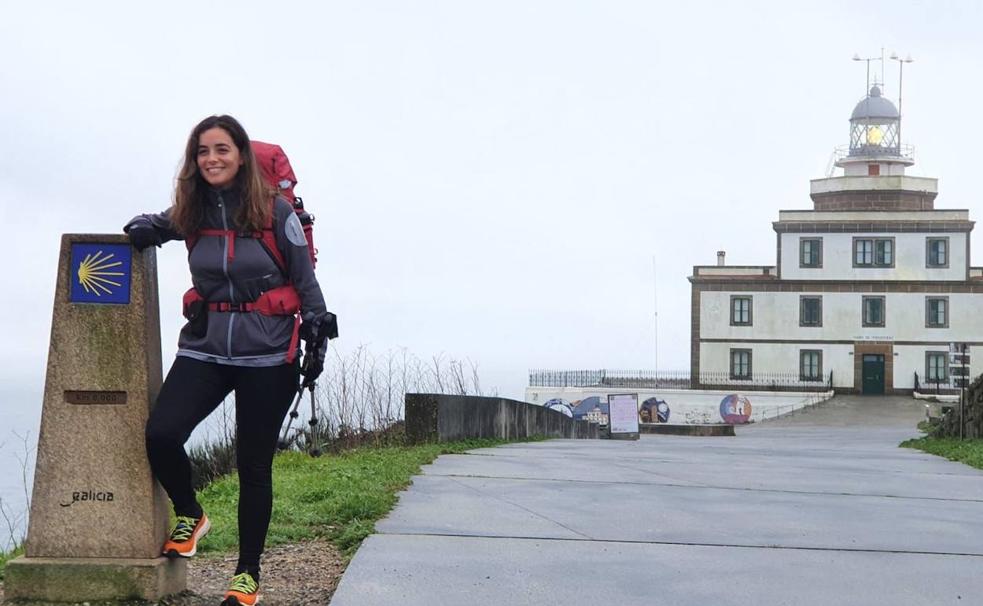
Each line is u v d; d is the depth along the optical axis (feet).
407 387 56.34
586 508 28.48
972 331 216.13
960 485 38.60
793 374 219.82
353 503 26.14
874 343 217.97
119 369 16.63
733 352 221.25
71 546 16.66
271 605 17.57
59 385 16.69
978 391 80.89
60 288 16.67
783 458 54.24
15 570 16.42
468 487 32.32
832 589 19.88
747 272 222.48
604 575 20.27
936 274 217.15
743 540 24.23
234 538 22.31
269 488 16.87
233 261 16.26
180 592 17.44
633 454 53.83
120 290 16.65
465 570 20.17
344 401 52.54
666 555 22.24
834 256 219.41
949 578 21.03
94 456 16.67
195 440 42.06
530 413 80.12
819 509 29.86
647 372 232.12
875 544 24.29
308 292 16.65
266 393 16.46
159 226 16.58
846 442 108.27
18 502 27.04
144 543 16.67
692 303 222.69
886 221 217.77
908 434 142.31
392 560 20.67
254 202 16.16
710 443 100.01
